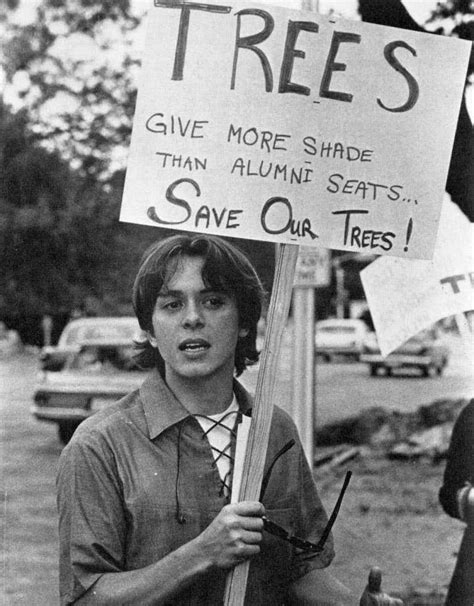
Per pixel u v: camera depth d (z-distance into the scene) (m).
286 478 3.54
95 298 25.05
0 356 30.56
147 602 3.15
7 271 24.11
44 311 26.30
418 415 17.48
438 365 24.42
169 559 3.17
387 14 5.36
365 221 3.48
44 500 12.17
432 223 3.53
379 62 3.49
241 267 3.46
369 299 4.51
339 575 9.33
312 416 7.64
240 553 3.12
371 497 12.97
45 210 22.78
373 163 3.49
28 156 21.44
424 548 10.35
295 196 3.43
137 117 3.37
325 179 3.45
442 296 4.52
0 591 8.56
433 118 3.52
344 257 22.08
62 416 14.80
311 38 3.44
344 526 11.38
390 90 3.50
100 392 14.76
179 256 3.40
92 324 15.55
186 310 3.38
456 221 4.60
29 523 11.05
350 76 3.46
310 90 3.44
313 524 3.66
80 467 3.29
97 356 15.01
